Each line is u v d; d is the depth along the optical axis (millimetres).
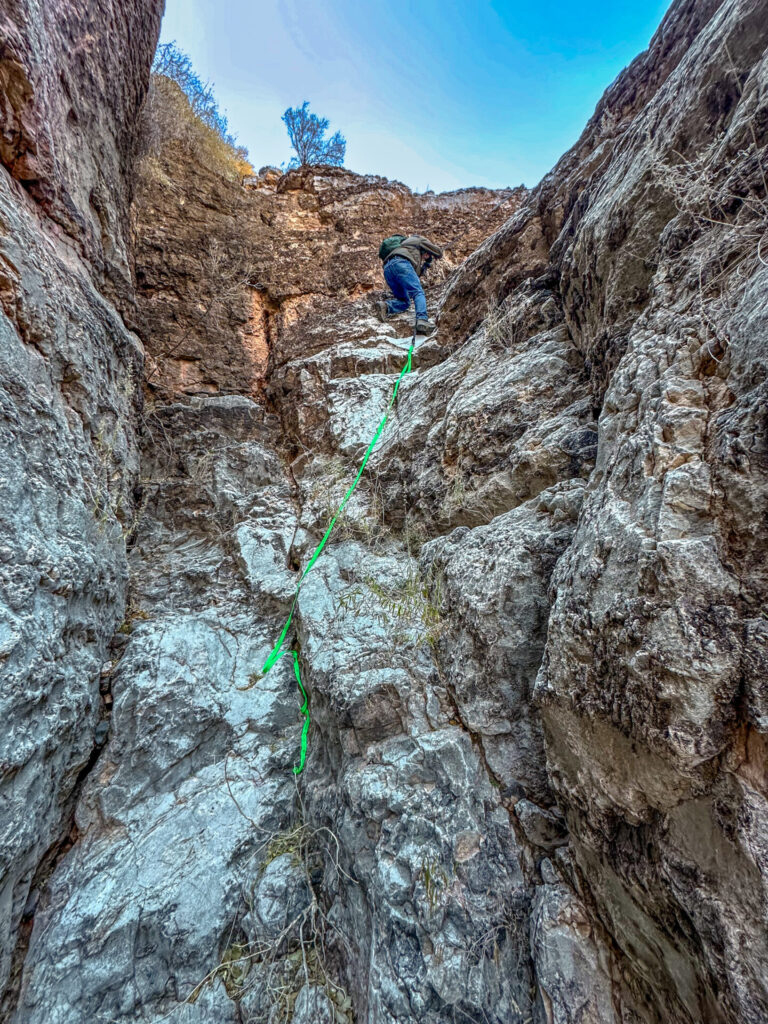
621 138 1981
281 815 1900
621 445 1273
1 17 1605
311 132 8516
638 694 940
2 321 1597
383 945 1321
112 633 2264
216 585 2725
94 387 2229
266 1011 1477
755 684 793
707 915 827
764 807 767
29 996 1410
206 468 3371
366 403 3506
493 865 1348
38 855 1547
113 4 2623
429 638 1930
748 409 916
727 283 1138
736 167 1169
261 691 2232
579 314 2184
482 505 2211
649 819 991
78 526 1881
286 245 4961
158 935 1556
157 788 1889
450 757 1537
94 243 2504
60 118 2086
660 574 923
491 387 2453
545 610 1560
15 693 1330
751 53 1223
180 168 4668
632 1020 1043
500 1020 1159
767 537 843
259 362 4488
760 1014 728
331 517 2814
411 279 3838
